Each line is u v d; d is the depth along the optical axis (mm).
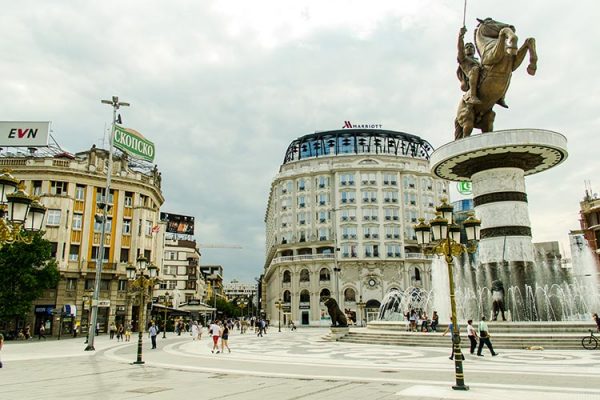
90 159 53031
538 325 24422
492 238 29828
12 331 43500
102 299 50375
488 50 30750
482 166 31000
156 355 24094
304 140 94312
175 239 121000
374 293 78000
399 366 16766
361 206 82625
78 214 51156
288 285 81688
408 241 82375
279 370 16266
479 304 29891
